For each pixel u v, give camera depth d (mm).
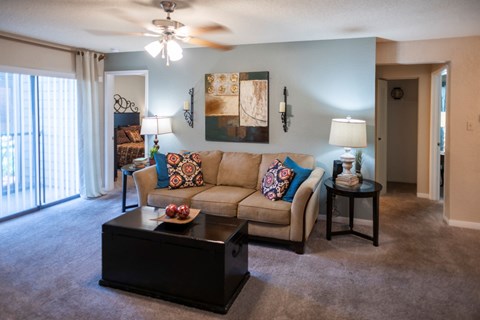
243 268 2729
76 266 3029
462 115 4039
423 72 5457
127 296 2545
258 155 4332
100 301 2471
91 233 3854
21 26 3676
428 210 4863
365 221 4230
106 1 2814
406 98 6766
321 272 2939
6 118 4246
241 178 4203
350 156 3781
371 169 4141
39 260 3145
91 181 5316
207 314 2326
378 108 5641
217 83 4699
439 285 2721
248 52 4523
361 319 2270
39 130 4691
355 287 2688
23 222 4199
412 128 6777
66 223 4184
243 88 4570
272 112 4480
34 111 4605
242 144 4680
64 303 2439
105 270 2674
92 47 4914
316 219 4125
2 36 4035
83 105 5125
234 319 2268
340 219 4316
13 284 2701
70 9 3049
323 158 4324
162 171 4172
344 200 4281
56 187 5016
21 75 4395
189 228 2598
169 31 3004
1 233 3822
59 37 4234
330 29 3656
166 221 2645
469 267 3043
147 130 4688
